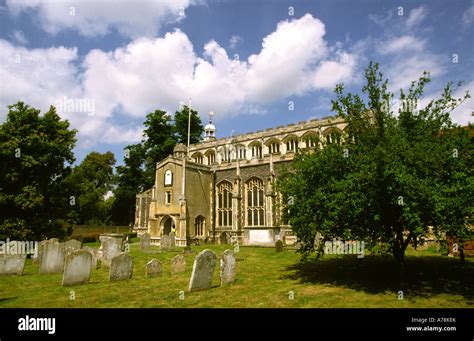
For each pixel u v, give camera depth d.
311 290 10.12
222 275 11.09
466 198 9.43
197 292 10.04
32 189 21.50
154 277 12.81
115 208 53.62
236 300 8.99
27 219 21.81
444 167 10.04
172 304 8.61
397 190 9.42
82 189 31.45
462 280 11.20
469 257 16.61
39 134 23.14
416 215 9.01
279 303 8.62
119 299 9.20
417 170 9.88
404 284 10.72
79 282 11.40
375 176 9.61
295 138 40.31
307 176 11.93
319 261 16.69
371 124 11.99
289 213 12.93
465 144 10.51
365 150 11.14
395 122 11.70
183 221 34.53
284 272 13.78
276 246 22.23
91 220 51.12
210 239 38.00
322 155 11.87
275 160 34.81
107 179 60.19
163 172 38.06
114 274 11.96
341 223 10.72
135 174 51.00
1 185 21.59
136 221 46.31
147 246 24.69
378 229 10.17
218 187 39.44
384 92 11.63
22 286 11.44
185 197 35.78
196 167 38.09
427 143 10.23
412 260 15.95
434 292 9.66
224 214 38.44
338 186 10.34
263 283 11.48
